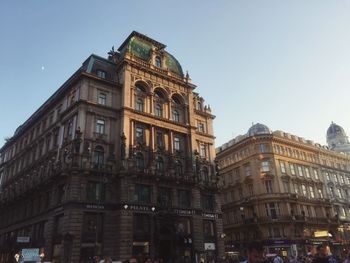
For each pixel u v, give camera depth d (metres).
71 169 43.00
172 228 46.53
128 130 50.12
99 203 43.81
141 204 45.81
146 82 56.19
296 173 76.31
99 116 49.56
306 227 69.88
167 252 46.56
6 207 65.69
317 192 78.38
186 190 53.28
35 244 48.75
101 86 51.69
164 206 47.28
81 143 45.81
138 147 50.47
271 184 70.81
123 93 52.22
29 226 53.28
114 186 46.25
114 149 49.00
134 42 58.50
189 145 57.66
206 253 51.62
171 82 60.25
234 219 75.62
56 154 51.19
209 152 62.22
